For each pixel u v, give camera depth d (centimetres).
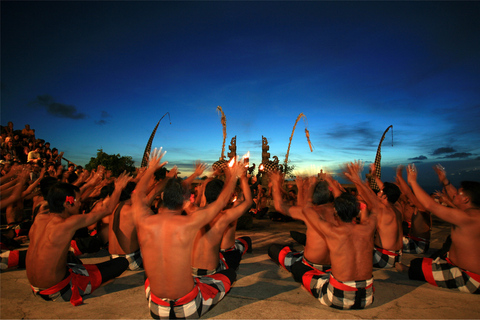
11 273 377
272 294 322
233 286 345
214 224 305
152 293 242
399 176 503
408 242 507
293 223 829
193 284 246
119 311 281
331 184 403
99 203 499
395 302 299
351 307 268
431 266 338
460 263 316
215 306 292
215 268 312
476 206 308
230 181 256
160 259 234
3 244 461
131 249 384
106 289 336
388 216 407
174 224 236
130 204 387
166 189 248
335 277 271
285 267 382
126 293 325
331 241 271
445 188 404
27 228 546
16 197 360
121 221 380
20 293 318
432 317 269
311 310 283
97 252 492
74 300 292
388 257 404
